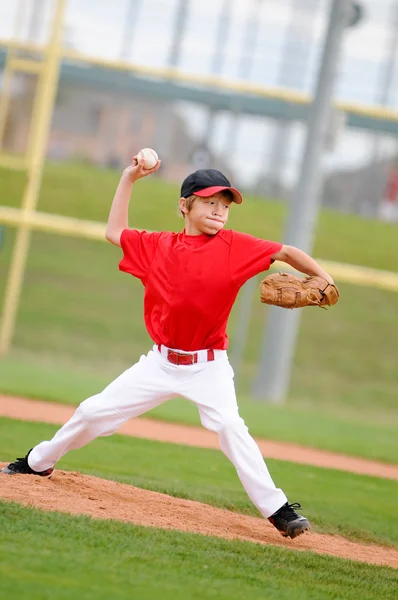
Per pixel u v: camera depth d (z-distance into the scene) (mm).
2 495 15000
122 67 54781
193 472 23422
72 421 15656
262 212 89875
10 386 36438
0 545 12031
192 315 14711
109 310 76500
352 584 13281
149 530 14234
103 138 117938
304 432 36344
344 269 51656
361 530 18844
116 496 17062
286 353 50562
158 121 112688
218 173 14891
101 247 91375
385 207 97125
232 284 14711
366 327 81000
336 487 24406
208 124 83188
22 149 91562
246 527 16750
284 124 82688
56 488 16406
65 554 12102
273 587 12289
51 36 52906
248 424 36062
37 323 70312
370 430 41781
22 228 52875
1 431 24750
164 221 89125
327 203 98562
